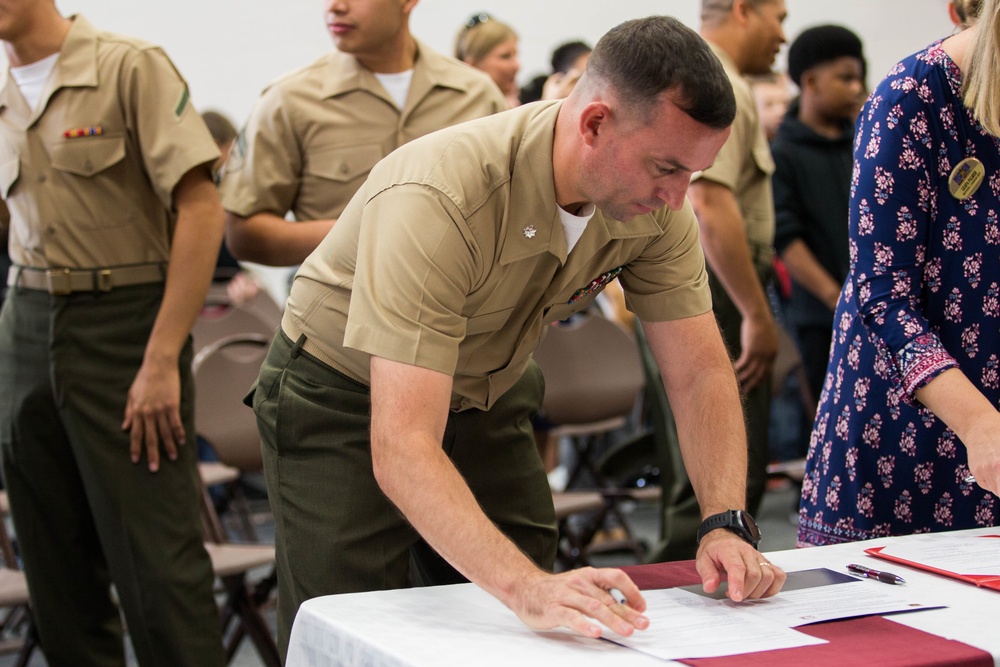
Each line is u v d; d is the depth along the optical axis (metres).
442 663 1.08
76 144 2.25
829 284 3.94
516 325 1.56
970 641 1.14
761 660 1.08
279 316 4.60
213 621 2.35
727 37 3.02
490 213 1.36
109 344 2.29
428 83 2.59
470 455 1.75
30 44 2.26
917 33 6.70
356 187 2.55
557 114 1.37
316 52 5.70
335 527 1.62
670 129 1.23
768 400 3.04
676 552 2.97
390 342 1.29
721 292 2.97
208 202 2.31
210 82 5.54
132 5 5.37
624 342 3.82
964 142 1.64
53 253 2.26
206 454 4.29
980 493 1.74
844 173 3.96
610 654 1.11
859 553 1.51
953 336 1.70
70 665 2.39
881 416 1.73
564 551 3.39
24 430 2.31
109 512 2.29
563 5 6.14
